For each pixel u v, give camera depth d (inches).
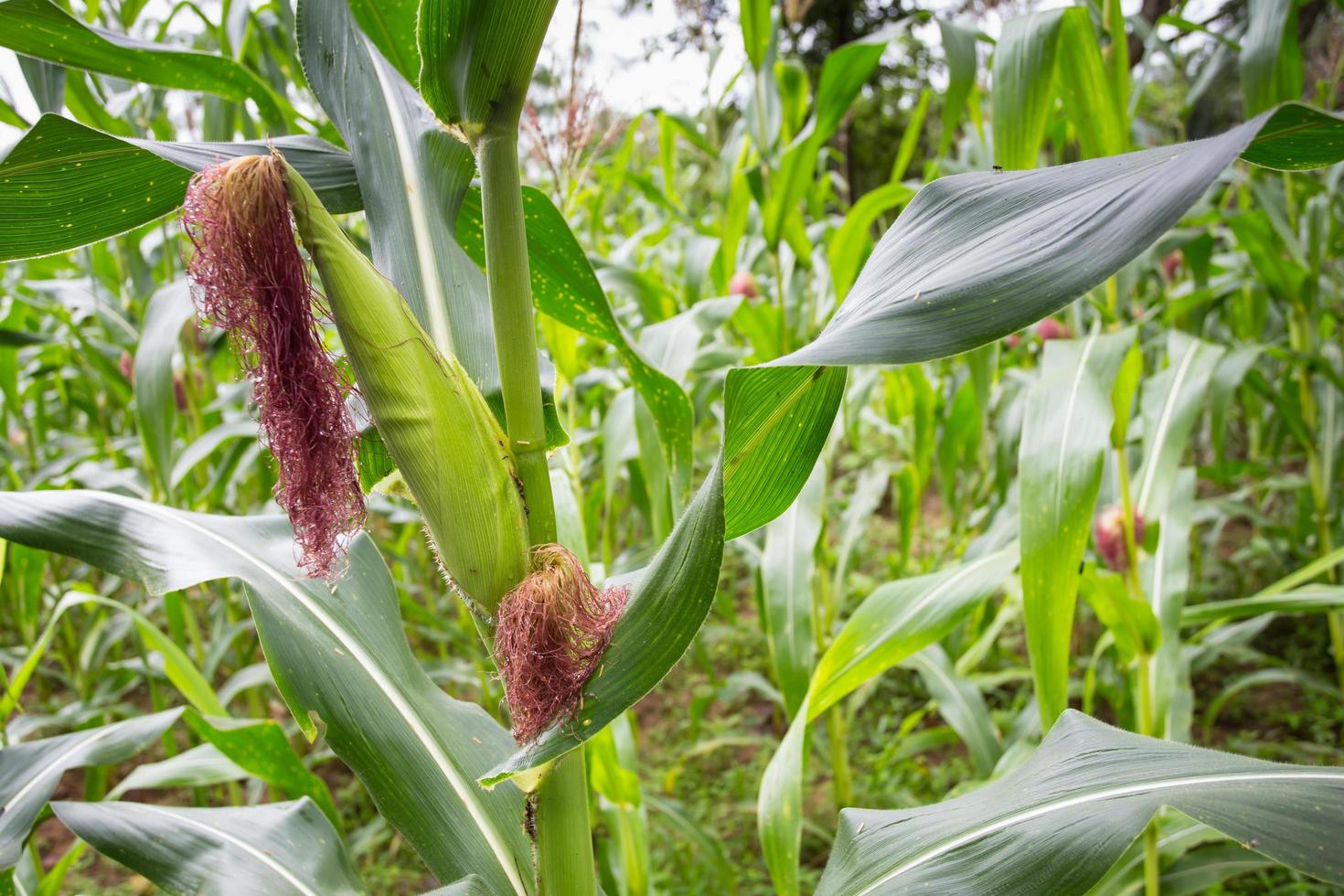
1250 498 96.4
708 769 69.7
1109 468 54.9
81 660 61.9
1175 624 39.7
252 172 18.3
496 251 19.9
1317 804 18.1
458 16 18.6
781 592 44.9
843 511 96.5
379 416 19.3
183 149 23.0
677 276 84.7
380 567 27.5
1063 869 19.8
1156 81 109.9
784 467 24.1
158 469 48.1
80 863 63.5
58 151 21.8
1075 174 18.7
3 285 83.8
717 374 57.7
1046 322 62.6
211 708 39.5
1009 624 87.0
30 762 29.5
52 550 24.6
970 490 94.6
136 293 63.3
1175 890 37.5
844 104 51.0
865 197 53.8
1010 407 65.7
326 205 25.7
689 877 55.8
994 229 18.8
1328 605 35.9
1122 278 56.0
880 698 77.0
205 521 27.0
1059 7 33.8
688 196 142.7
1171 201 16.2
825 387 22.7
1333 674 72.7
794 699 44.3
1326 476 67.3
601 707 19.2
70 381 80.4
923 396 70.6
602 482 59.4
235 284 18.8
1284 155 19.3
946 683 50.8
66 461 63.9
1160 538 42.6
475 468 19.6
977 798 23.3
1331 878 16.9
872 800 60.6
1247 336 83.7
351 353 19.1
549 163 41.9
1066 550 31.6
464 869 24.2
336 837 27.4
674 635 19.1
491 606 20.2
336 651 25.1
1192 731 69.2
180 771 37.8
